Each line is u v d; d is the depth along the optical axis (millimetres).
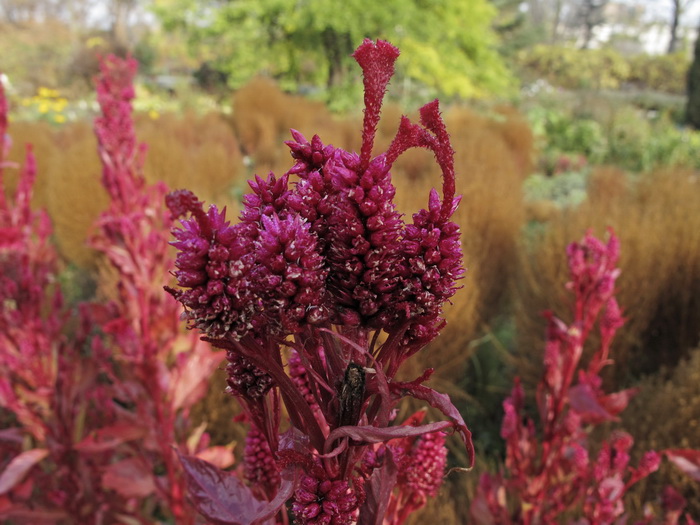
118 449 605
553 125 3334
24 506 582
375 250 161
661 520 520
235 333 163
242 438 757
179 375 586
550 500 516
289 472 186
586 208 1095
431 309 172
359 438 173
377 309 174
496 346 1010
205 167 1712
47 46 5848
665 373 908
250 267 160
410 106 3115
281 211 182
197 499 212
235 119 2596
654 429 683
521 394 536
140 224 631
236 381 196
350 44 3693
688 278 937
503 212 1062
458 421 169
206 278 156
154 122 2494
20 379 657
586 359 896
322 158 180
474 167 1259
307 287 159
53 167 1535
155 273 617
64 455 622
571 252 507
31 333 614
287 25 3832
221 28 4031
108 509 623
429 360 807
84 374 630
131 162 649
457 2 3971
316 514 188
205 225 152
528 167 2426
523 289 1042
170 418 572
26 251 632
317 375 187
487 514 518
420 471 267
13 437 623
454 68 3959
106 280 1147
